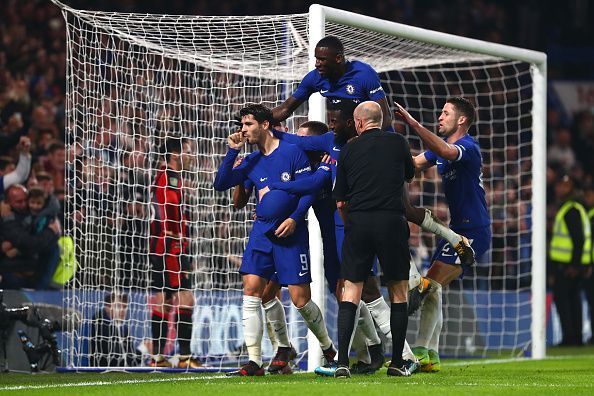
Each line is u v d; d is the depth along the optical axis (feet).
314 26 86.28
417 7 191.52
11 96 128.47
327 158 74.28
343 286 75.15
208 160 101.30
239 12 174.19
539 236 110.11
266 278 73.41
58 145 116.06
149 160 96.17
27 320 87.92
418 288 76.38
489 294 122.21
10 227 97.19
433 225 73.87
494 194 146.51
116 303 93.45
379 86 74.90
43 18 147.23
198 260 99.50
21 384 71.56
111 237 96.63
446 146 75.36
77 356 88.84
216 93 104.22
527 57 108.78
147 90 98.58
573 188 143.33
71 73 90.89
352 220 67.21
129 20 90.43
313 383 64.03
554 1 202.28
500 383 67.51
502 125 164.25
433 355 79.87
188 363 90.07
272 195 72.23
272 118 73.92
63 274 98.43
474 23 192.54
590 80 189.37
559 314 141.08
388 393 57.11
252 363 73.31
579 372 82.99
